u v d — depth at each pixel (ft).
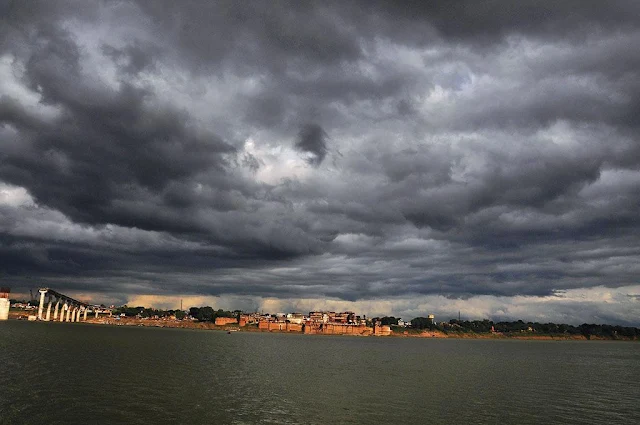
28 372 302.66
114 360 408.67
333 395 268.21
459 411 234.58
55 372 309.01
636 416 234.58
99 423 184.34
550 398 285.43
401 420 211.00
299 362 487.61
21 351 447.01
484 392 301.22
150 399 232.12
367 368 446.19
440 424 206.39
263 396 255.50
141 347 601.62
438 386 324.60
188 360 450.30
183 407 217.77
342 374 382.83
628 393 314.96
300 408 226.99
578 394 306.14
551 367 536.01
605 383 374.02
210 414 206.49
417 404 248.93
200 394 252.83
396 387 312.09
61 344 566.77
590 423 217.56
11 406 204.54
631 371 496.64
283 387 292.20
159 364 397.39
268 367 419.95
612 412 244.01
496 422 214.07
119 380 287.48
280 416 208.64
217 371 367.45
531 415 231.30
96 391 246.06
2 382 259.19
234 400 240.12
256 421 198.08
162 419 194.59
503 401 268.21
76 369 330.54
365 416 215.51
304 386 300.61
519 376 416.05
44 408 203.72
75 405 211.20
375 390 294.25
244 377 335.88
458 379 374.63
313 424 197.06
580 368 530.68
